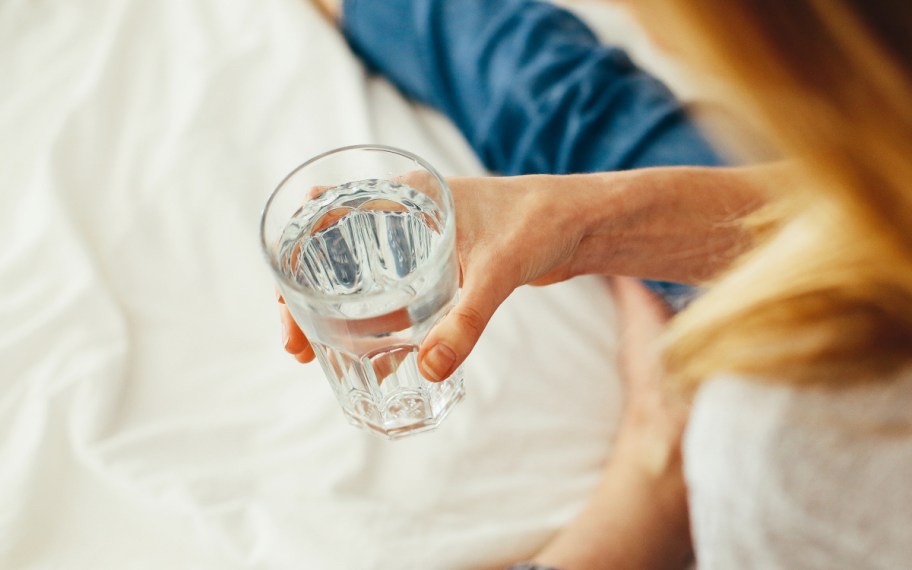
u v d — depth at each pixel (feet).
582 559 2.85
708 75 1.84
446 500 2.91
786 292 2.00
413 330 2.11
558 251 2.45
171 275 3.20
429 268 2.00
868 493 2.03
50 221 3.22
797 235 2.06
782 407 2.03
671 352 2.28
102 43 3.67
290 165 3.38
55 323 3.06
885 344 1.96
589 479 2.99
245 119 3.47
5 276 3.15
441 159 3.44
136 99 3.55
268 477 2.91
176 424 2.98
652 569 2.89
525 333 3.12
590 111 3.26
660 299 3.16
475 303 2.24
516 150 3.41
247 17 3.77
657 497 2.91
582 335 3.16
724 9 1.74
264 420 3.00
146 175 3.36
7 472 2.88
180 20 3.77
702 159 3.14
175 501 2.85
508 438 2.99
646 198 2.56
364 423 2.36
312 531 2.83
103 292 3.11
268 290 3.17
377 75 3.82
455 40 3.49
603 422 3.07
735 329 2.07
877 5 1.67
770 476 2.08
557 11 3.50
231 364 3.09
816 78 1.75
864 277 1.93
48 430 2.92
